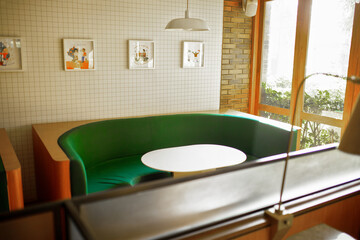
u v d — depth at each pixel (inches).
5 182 94.9
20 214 42.8
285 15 191.6
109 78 164.4
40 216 44.1
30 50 145.2
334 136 165.8
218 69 197.2
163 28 173.6
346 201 70.1
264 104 213.3
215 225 54.1
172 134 173.9
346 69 157.1
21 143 150.7
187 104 190.1
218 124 180.1
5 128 146.6
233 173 56.0
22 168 153.0
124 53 165.5
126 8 161.8
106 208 45.7
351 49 153.0
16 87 145.7
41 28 145.6
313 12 173.0
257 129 169.6
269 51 205.8
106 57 161.5
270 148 162.1
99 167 148.3
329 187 70.9
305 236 62.1
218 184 54.5
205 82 193.9
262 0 206.5
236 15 205.0
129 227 47.4
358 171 76.3
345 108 157.9
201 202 53.2
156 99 179.5
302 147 187.3
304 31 178.2
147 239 48.7
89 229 39.6
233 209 56.6
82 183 108.0
